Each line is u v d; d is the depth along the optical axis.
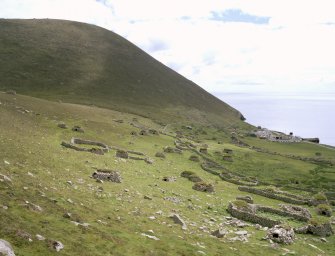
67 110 117.12
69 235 20.38
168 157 85.56
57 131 81.88
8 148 40.75
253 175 91.44
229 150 117.88
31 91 175.50
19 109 92.12
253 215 39.91
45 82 189.25
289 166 108.88
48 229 19.98
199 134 159.25
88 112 129.00
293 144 175.50
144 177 53.03
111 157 63.84
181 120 187.38
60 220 22.19
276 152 144.12
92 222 24.38
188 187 54.56
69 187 33.00
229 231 33.06
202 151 108.50
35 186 27.83
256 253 27.62
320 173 102.88
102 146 75.75
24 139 54.09
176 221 31.17
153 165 68.06
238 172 91.31
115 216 27.78
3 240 15.81
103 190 36.25
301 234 39.41
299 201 59.34
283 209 48.03
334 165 118.69
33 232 18.69
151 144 98.94
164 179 55.12
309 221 41.25
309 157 138.00
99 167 50.00
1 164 31.56
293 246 32.25
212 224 34.34
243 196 53.25
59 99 169.38
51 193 27.75
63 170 40.56
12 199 22.41
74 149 63.09
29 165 36.38
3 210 19.88
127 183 44.44
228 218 38.50
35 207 22.34
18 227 18.39
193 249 24.42
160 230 27.30
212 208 42.44
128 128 116.44
